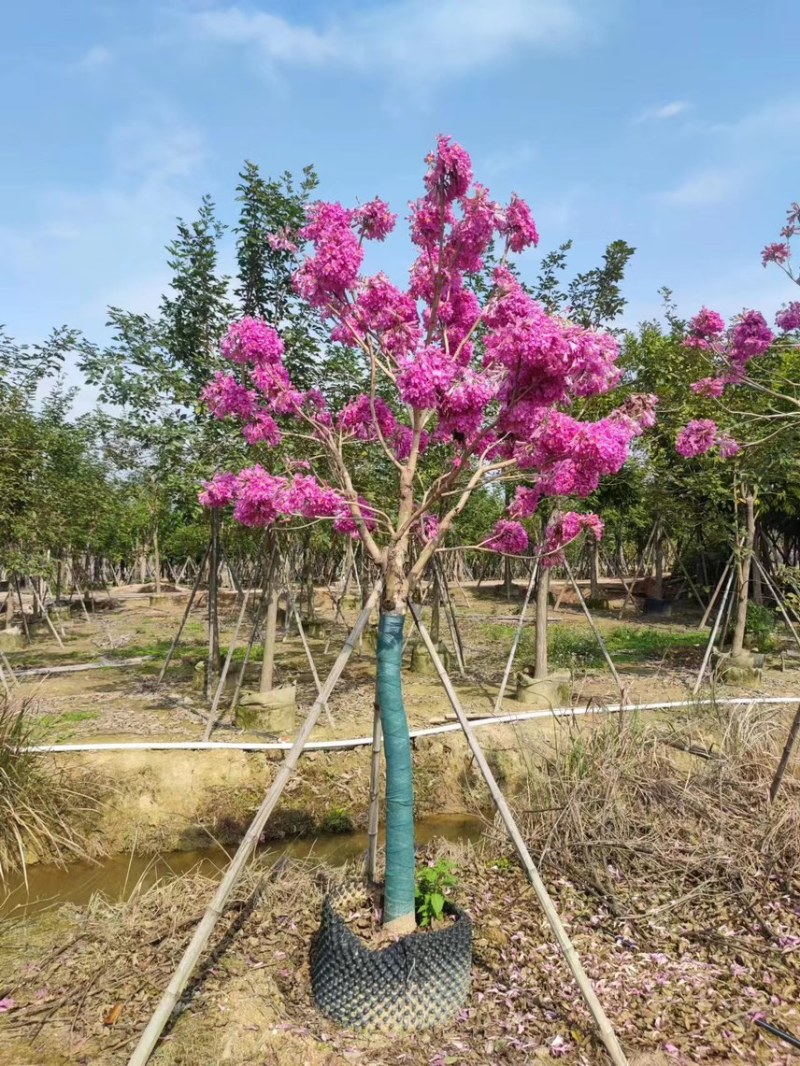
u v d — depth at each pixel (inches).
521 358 113.5
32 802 216.1
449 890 167.5
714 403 364.8
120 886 205.8
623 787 199.3
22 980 136.2
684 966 143.9
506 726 278.5
